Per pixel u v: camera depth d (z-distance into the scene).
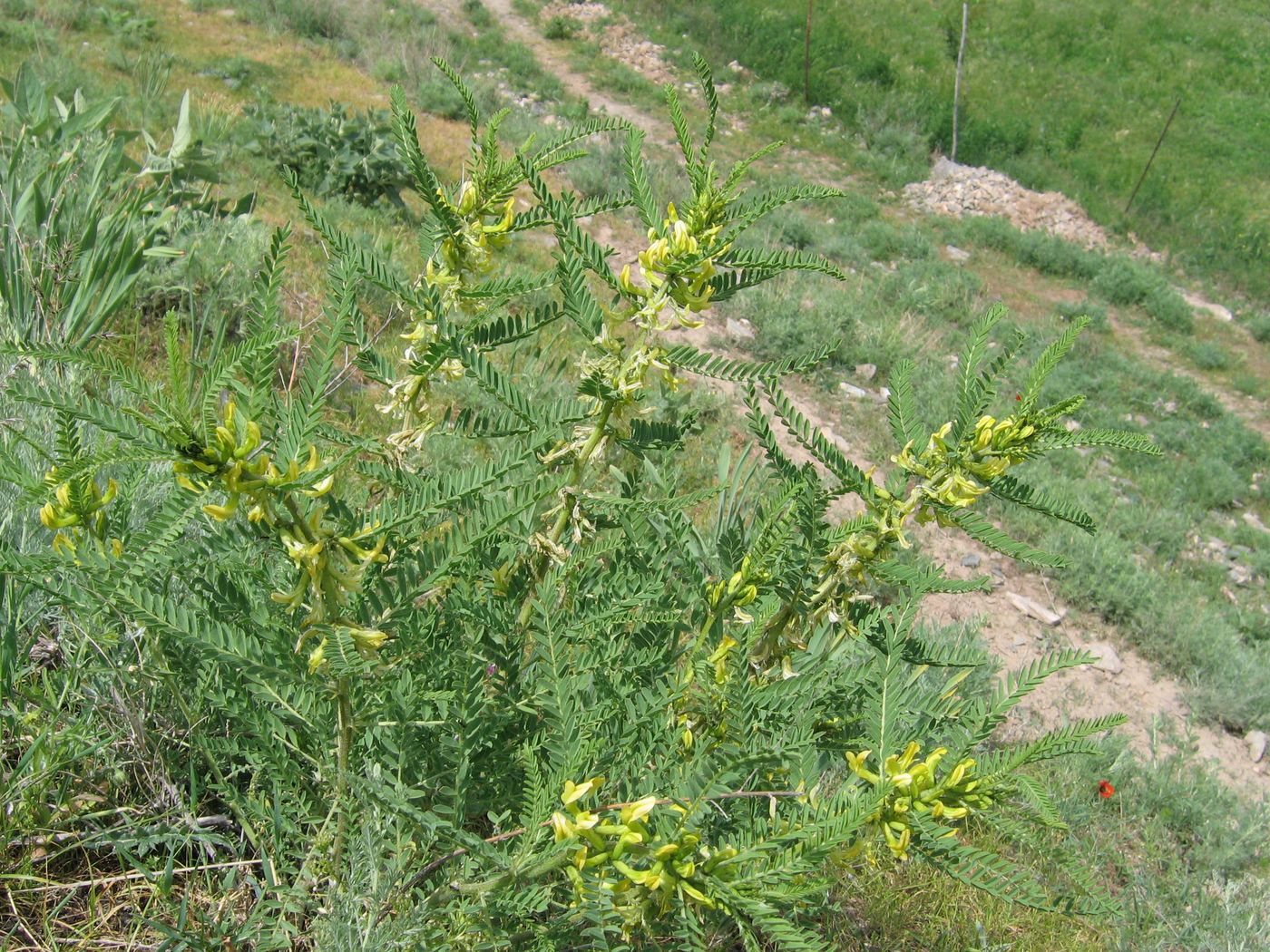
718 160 13.47
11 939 1.83
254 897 2.00
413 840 1.80
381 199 7.90
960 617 5.34
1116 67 21.27
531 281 1.97
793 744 1.69
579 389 1.87
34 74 5.30
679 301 1.81
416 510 1.49
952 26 20.30
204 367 2.17
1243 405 10.92
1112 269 12.91
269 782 2.05
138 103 8.12
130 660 2.12
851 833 1.46
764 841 1.45
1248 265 14.86
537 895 1.54
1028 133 17.20
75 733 1.99
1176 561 7.18
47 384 2.78
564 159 2.00
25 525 2.27
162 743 2.08
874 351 7.96
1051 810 1.58
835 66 17.62
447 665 1.83
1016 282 12.50
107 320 3.93
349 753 1.73
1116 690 5.35
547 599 1.67
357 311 2.03
